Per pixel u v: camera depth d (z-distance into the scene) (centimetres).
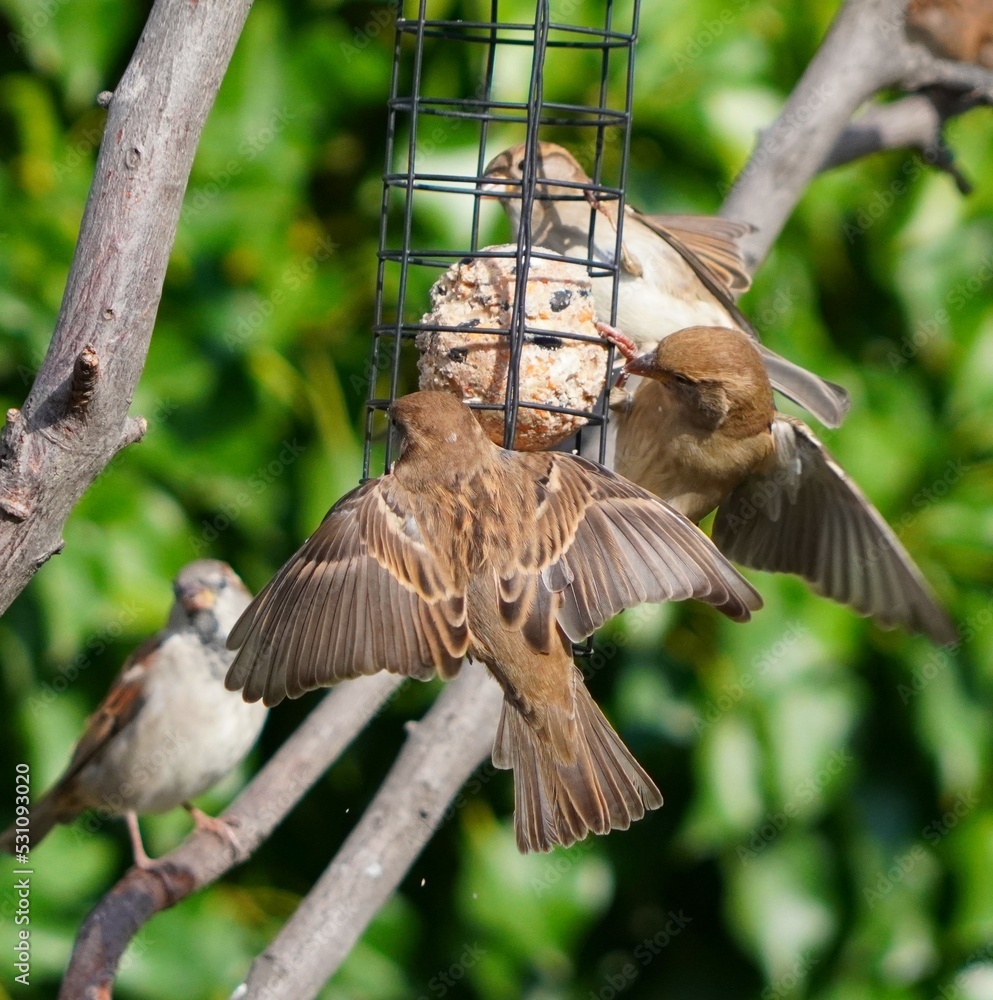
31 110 1059
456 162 1091
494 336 793
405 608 650
